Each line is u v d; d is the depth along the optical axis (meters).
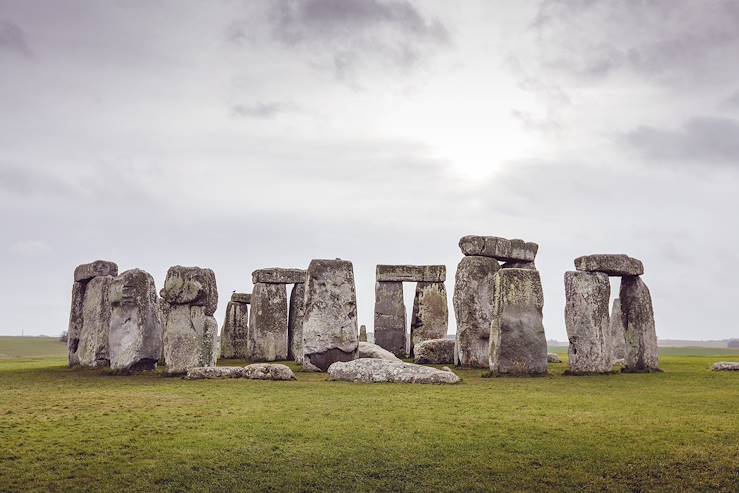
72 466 11.69
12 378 23.06
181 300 23.45
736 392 18.92
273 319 36.09
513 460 12.28
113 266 29.16
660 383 21.14
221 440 13.05
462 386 19.97
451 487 11.32
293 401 16.81
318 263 26.09
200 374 21.92
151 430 13.70
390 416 14.99
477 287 28.47
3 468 11.53
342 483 11.38
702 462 12.15
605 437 13.45
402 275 37.41
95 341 27.70
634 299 26.53
